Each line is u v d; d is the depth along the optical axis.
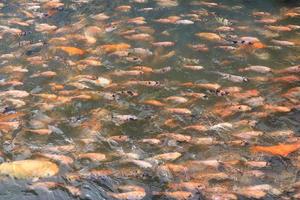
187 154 8.83
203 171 8.37
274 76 11.28
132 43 13.06
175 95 10.69
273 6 15.19
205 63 12.01
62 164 8.63
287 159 8.58
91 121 9.91
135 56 12.33
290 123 9.62
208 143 9.09
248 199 7.70
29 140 9.38
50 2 16.06
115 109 10.27
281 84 10.93
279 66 11.77
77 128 9.72
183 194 7.79
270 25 13.80
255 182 8.08
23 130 9.66
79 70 11.82
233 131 9.40
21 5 16.09
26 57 12.57
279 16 14.39
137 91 10.87
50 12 15.37
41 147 9.16
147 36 13.28
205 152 8.87
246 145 8.99
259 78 11.20
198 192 7.83
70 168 8.55
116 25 14.08
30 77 11.62
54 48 12.91
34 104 10.53
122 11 15.19
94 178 8.31
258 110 10.02
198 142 9.12
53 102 10.55
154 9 15.25
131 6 15.58
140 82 11.10
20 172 8.41
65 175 8.38
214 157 8.73
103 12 15.27
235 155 8.75
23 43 13.28
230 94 10.55
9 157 8.88
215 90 10.70
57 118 10.05
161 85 11.08
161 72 11.59
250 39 12.80
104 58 12.30
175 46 12.85
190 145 9.06
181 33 13.56
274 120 9.70
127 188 8.05
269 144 9.02
